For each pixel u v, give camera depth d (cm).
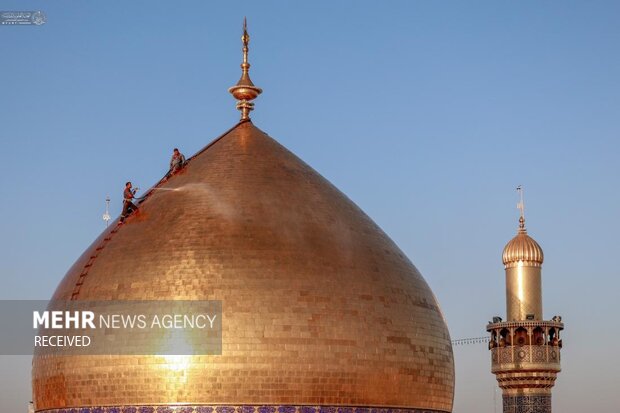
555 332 6025
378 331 4781
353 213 5122
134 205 5088
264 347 4603
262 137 5341
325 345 4659
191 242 4772
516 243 6094
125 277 4781
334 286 4750
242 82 5494
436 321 5081
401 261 5100
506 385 6000
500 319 6088
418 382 4916
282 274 4700
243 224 4822
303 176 5162
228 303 4631
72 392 4812
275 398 4594
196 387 4594
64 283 5034
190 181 5078
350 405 4691
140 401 4650
